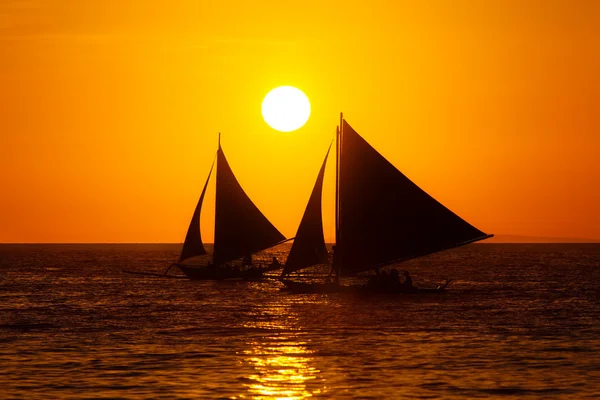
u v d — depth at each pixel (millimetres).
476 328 189875
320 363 145750
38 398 121188
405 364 145000
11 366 143125
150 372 138250
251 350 159000
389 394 123438
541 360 149000
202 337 176000
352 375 135875
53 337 176250
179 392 124562
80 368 141500
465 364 145125
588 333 182750
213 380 132250
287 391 125188
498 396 122688
